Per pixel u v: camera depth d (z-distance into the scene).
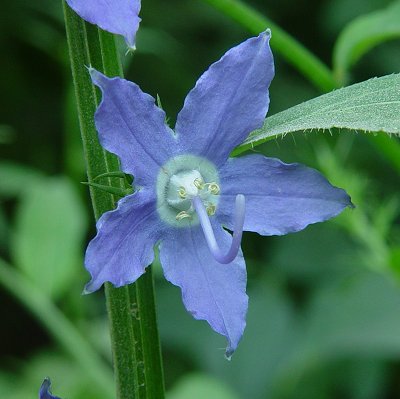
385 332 0.27
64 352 0.26
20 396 0.25
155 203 0.15
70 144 0.27
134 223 0.15
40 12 0.35
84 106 0.15
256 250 0.32
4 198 0.31
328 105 0.15
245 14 0.20
